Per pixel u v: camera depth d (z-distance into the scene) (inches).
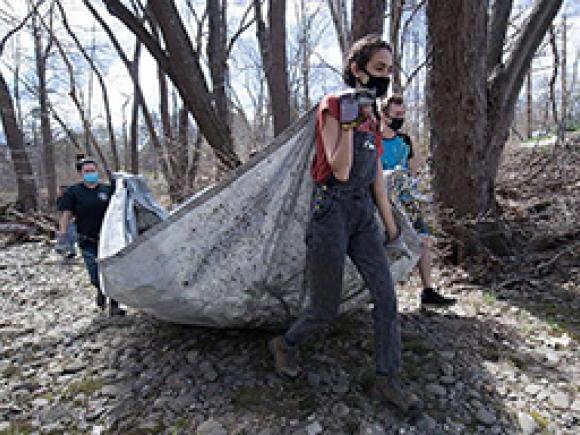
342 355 120.0
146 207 181.2
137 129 533.0
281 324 126.8
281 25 289.9
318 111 92.6
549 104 476.7
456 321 143.9
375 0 228.1
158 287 110.1
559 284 175.0
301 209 110.4
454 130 192.1
